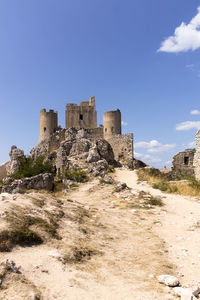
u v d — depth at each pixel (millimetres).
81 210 13094
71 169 35781
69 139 50906
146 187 26969
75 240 8547
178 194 22750
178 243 9531
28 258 6355
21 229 7578
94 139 53656
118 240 9648
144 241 9719
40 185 25766
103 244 8891
